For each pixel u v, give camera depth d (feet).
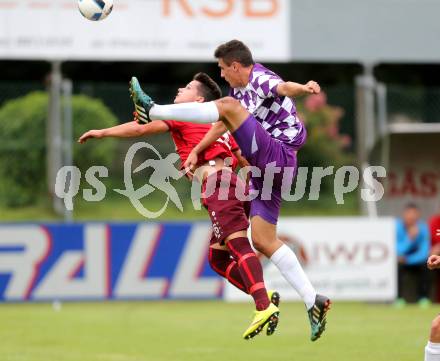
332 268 154.81
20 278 148.66
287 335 120.67
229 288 152.97
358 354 104.12
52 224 149.28
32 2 179.93
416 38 190.49
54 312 146.61
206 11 184.44
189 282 151.84
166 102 190.08
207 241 152.15
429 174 179.83
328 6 187.42
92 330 125.70
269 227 84.28
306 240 154.51
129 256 150.61
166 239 151.33
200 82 90.48
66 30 180.96
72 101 191.93
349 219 155.33
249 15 185.16
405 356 102.42
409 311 147.54
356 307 154.40
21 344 112.37
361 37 188.75
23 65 236.02
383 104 183.83
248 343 113.39
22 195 184.75
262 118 83.66
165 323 133.18
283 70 237.66
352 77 239.50
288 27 186.19
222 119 79.61
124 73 242.37
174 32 183.83
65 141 171.01
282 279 153.28
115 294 150.10
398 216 180.55
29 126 187.21
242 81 83.87
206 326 129.70
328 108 215.92
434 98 209.46
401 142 176.65
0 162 184.96
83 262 149.79
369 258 155.63
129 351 106.93
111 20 182.19
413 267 157.48
